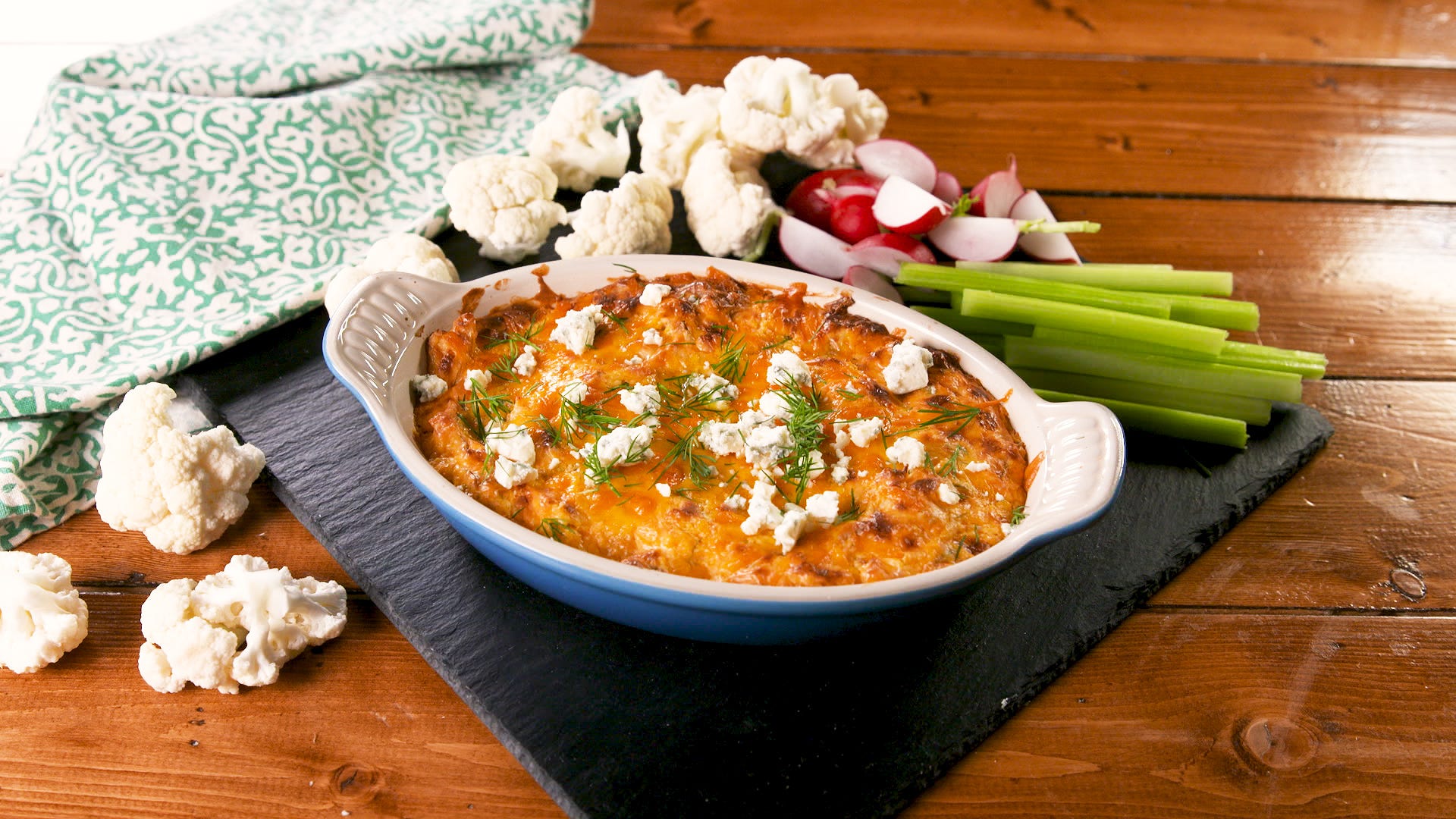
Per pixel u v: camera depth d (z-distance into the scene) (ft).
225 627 2.17
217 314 2.62
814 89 2.85
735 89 2.81
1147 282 2.63
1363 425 2.60
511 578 2.25
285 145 2.87
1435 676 2.22
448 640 2.17
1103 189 3.05
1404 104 3.34
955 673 2.17
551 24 3.16
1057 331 2.52
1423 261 2.93
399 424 2.17
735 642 2.12
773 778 2.05
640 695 2.13
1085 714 2.16
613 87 3.15
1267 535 2.41
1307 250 2.93
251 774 2.07
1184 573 2.34
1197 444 2.52
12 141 3.02
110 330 2.58
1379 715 2.17
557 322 2.37
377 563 2.26
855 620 2.02
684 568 2.10
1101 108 3.27
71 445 2.44
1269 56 3.48
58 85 2.85
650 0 3.52
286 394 2.51
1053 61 3.42
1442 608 2.31
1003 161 3.11
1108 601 2.26
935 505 2.15
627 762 2.06
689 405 2.27
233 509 2.33
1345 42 3.54
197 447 2.29
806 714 2.11
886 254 2.68
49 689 2.14
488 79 3.16
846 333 2.39
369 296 2.29
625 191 2.68
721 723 2.10
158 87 2.92
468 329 2.35
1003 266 2.63
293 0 3.27
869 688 2.15
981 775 2.09
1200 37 3.53
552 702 2.11
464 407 2.28
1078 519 2.02
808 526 2.13
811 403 2.29
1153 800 2.07
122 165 2.77
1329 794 2.08
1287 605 2.30
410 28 3.09
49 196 2.76
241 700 2.14
